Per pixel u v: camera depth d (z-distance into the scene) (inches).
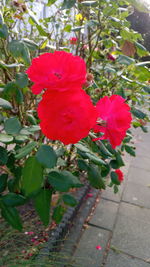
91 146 16.0
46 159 10.7
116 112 10.6
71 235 25.8
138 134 67.5
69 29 22.6
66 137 8.9
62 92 8.7
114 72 22.8
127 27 19.5
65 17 28.4
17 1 16.5
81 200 30.0
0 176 14.7
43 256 19.0
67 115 8.8
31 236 21.3
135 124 24.9
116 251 24.7
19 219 13.1
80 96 8.8
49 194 12.7
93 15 22.1
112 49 26.3
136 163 47.9
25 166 11.0
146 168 46.2
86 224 28.3
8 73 17.9
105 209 31.6
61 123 8.9
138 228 28.7
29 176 10.9
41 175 10.9
